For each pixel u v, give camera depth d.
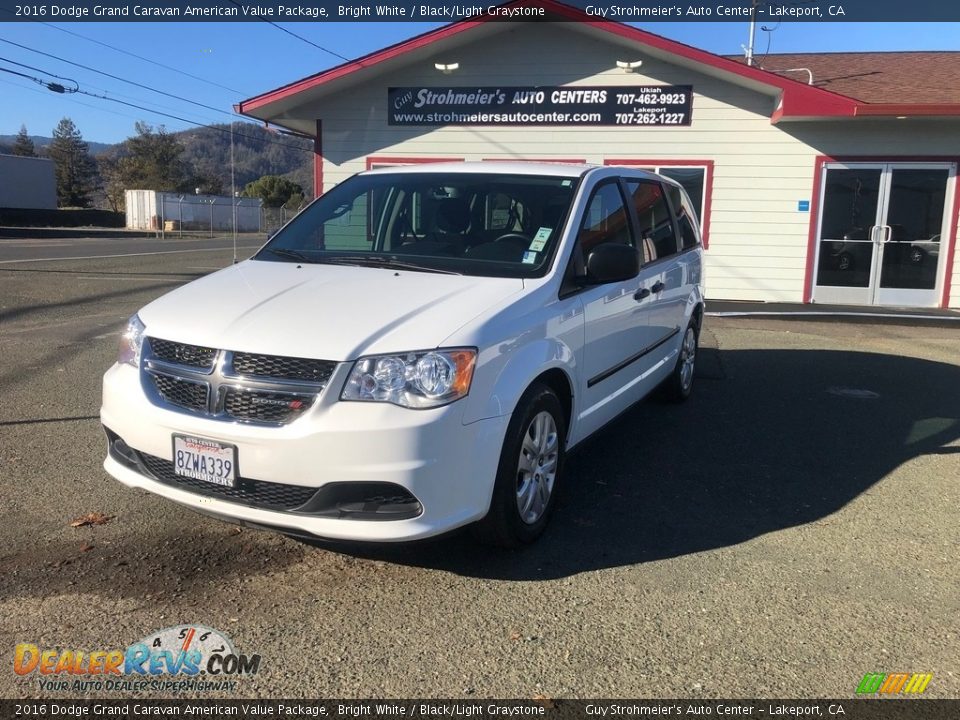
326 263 4.34
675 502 4.53
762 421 6.28
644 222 5.55
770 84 12.22
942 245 13.19
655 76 13.52
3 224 49.22
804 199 13.50
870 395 7.20
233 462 3.23
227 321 3.46
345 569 3.60
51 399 6.39
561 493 4.63
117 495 4.37
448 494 3.26
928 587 3.56
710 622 3.22
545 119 13.92
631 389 5.23
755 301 13.89
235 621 3.16
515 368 3.55
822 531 4.16
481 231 4.45
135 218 56.59
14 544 3.75
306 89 13.55
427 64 14.02
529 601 3.36
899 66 15.77
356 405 3.14
